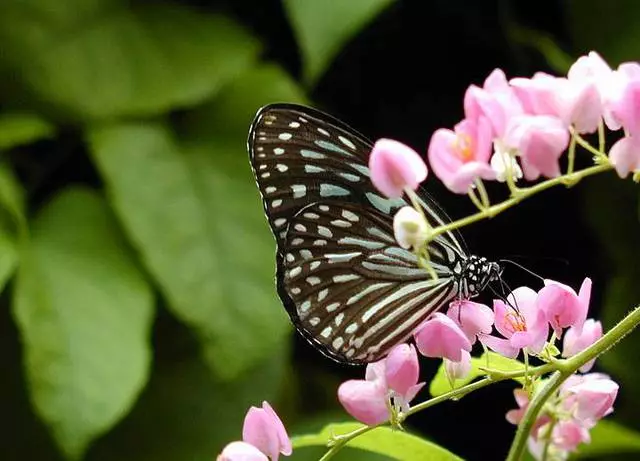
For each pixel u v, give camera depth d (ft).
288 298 1.83
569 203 2.61
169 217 2.33
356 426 1.85
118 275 2.32
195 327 2.29
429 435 2.72
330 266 1.83
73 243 2.33
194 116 2.49
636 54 2.43
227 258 2.34
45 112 2.40
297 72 2.71
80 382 2.24
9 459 2.46
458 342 1.75
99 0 2.46
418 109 2.75
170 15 2.51
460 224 1.72
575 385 1.82
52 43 2.39
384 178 1.72
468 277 1.84
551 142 1.71
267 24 2.64
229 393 2.54
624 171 1.72
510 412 1.86
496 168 1.73
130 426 2.50
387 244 1.83
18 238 2.28
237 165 2.43
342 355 1.83
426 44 2.68
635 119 1.72
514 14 2.61
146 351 2.28
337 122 1.84
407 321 1.83
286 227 1.84
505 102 1.72
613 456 2.48
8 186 2.28
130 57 2.43
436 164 1.72
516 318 1.77
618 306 2.50
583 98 1.71
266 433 1.79
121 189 2.31
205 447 2.50
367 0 2.21
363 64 2.69
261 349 2.32
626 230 2.54
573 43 2.55
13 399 2.48
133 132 2.39
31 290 2.26
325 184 1.84
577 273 2.66
